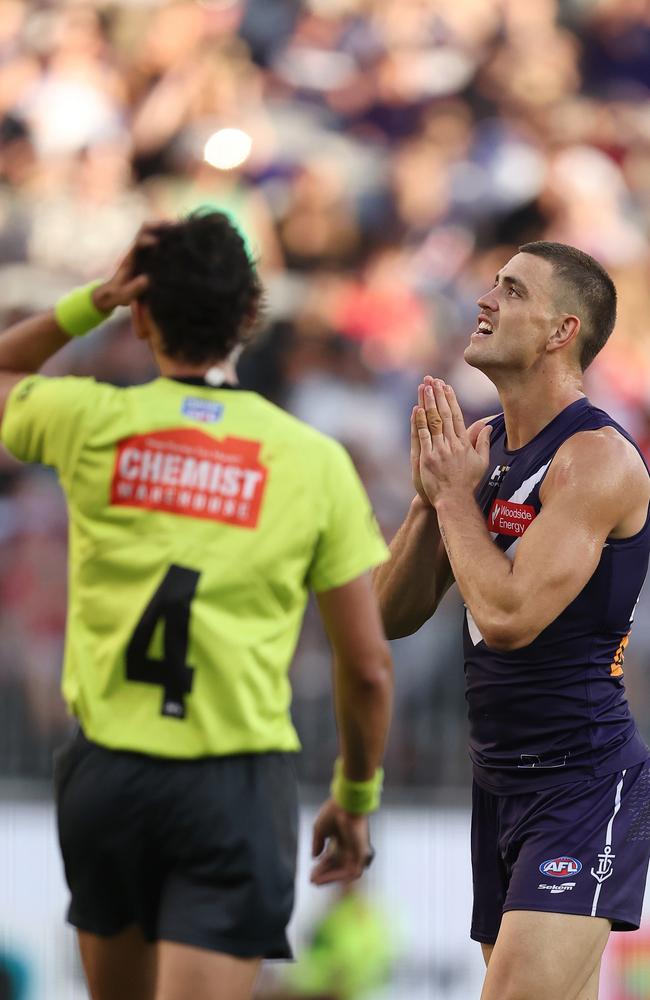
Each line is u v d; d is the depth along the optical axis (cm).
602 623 1123
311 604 2539
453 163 3581
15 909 2170
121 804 823
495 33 3750
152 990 888
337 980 2127
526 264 1166
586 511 1087
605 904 1082
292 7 3700
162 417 842
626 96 3766
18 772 2523
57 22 3597
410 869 2214
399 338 3341
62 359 3198
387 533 3078
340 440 3177
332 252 3450
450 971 2173
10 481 3005
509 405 1176
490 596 1074
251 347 3278
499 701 1145
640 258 3581
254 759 838
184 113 3541
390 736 2516
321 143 3566
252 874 826
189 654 816
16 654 2592
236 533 828
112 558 827
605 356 3450
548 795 1123
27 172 3469
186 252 845
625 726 1145
